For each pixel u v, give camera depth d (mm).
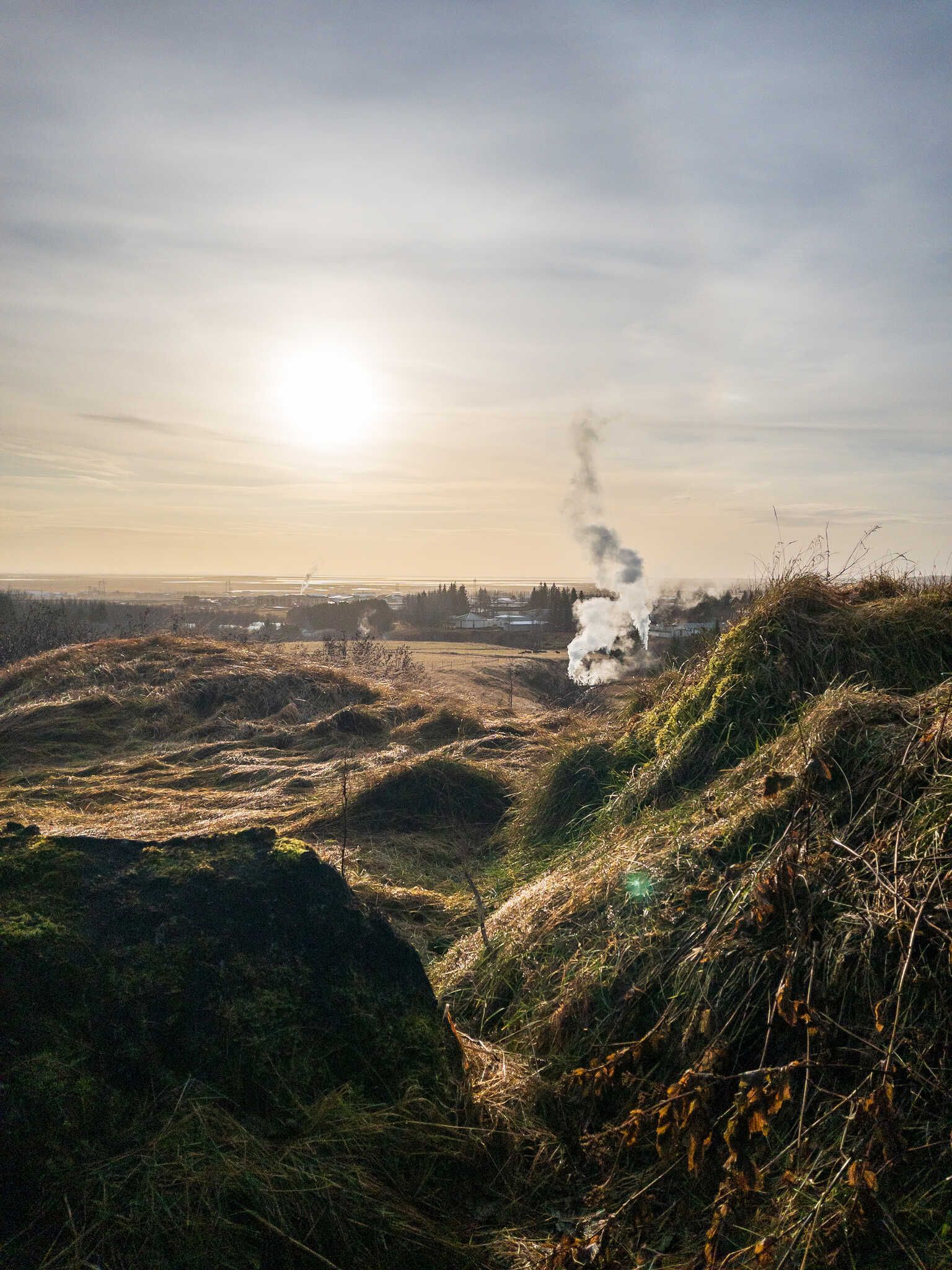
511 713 10992
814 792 3201
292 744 9641
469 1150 2498
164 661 12531
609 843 4340
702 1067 2449
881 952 2498
